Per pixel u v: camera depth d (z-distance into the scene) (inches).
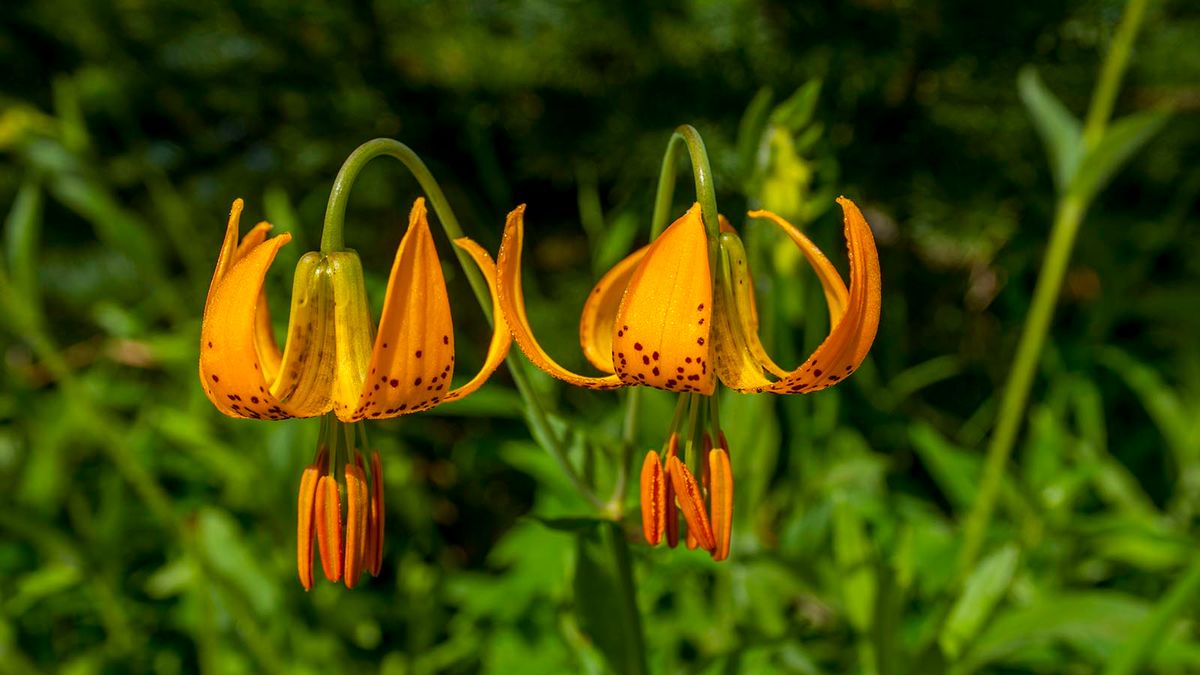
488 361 9.3
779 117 12.3
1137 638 11.4
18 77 21.8
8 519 14.4
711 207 9.4
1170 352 22.7
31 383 21.4
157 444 19.0
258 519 18.2
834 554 14.2
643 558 12.8
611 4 19.0
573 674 13.6
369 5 20.1
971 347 21.9
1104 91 13.8
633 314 9.0
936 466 16.1
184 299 22.3
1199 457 17.5
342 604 16.3
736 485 13.5
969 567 13.7
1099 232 20.1
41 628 16.9
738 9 19.3
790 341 13.7
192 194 22.5
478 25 20.7
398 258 8.7
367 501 9.6
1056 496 15.0
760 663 12.9
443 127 22.1
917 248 21.4
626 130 19.9
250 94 21.5
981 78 19.5
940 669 11.7
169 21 20.4
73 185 15.8
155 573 17.4
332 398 9.2
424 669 15.2
